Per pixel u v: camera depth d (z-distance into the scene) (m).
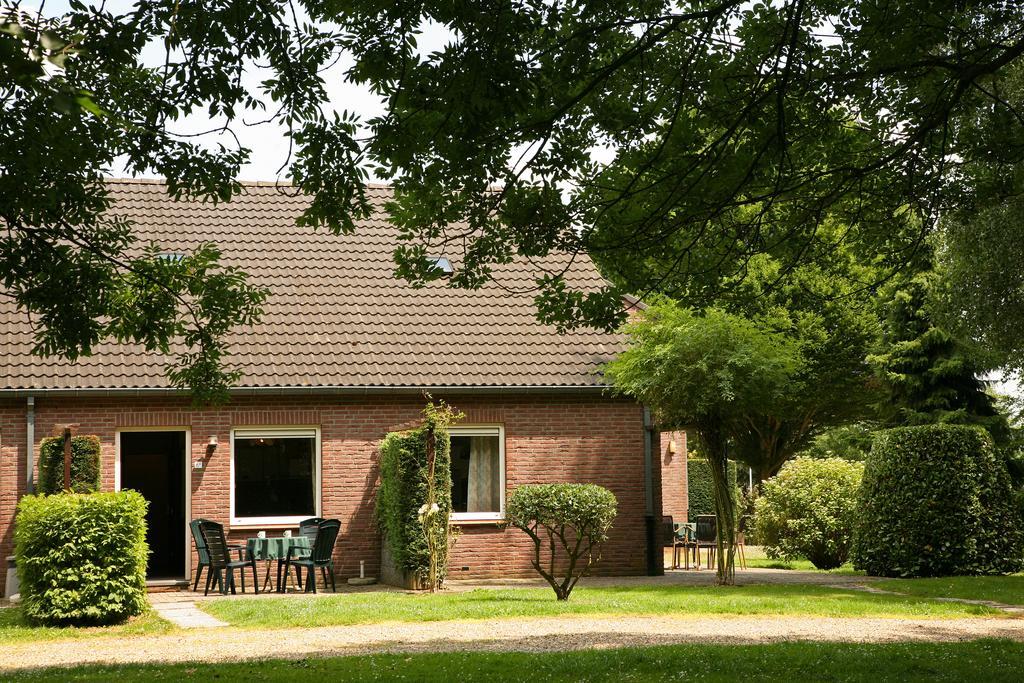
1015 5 9.45
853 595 15.99
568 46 8.64
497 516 20.64
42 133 8.63
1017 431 28.80
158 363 19.48
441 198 9.89
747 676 9.27
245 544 19.48
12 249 10.38
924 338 29.27
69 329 11.02
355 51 8.72
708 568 23.44
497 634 12.38
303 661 10.26
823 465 23.48
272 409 19.86
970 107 10.15
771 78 9.07
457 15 8.02
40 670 10.02
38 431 18.83
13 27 4.15
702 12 8.70
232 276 12.22
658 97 9.47
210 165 9.68
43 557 13.82
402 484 18.09
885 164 10.05
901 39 8.77
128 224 11.59
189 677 9.34
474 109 8.23
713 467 17.86
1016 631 12.55
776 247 11.00
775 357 16.98
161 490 22.78
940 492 19.33
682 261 10.91
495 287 22.59
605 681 9.05
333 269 22.14
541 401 21.03
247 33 8.72
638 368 17.69
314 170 9.28
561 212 9.90
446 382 20.31
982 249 17.94
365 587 19.05
